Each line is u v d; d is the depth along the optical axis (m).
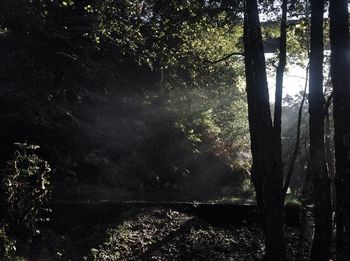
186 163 17.20
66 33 13.12
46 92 13.71
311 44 7.82
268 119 8.01
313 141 7.77
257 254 10.53
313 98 7.77
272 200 7.90
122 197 13.44
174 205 12.13
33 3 12.47
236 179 18.05
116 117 17.12
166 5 12.03
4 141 12.24
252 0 8.15
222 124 20.38
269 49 13.66
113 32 14.58
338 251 6.04
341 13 6.27
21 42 13.69
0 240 7.98
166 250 10.05
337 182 6.13
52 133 13.45
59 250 9.20
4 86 13.34
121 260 9.28
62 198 11.88
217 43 13.90
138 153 16.17
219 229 11.59
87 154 14.27
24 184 8.98
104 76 16.28
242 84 17.08
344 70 6.17
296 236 11.38
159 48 13.95
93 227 10.41
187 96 18.34
